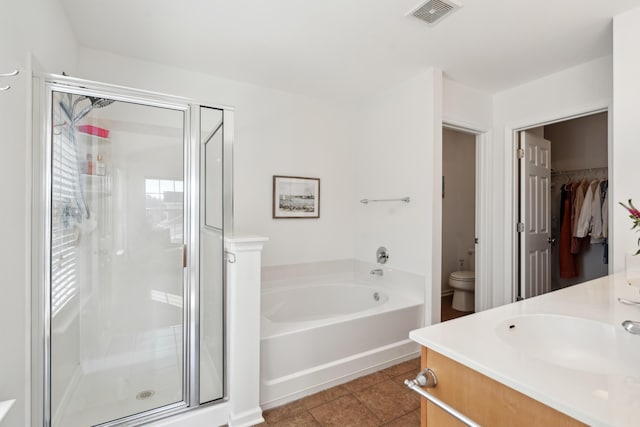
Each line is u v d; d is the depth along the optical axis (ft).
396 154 9.72
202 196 5.88
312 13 6.14
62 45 5.96
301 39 7.09
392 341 8.09
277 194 9.95
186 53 7.71
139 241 6.68
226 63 8.23
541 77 9.13
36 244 4.60
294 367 6.63
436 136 8.56
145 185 6.15
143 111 5.76
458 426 2.87
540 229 10.73
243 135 9.41
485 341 3.03
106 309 6.56
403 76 9.03
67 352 5.59
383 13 6.14
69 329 5.71
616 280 5.54
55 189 5.00
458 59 8.05
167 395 5.90
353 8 5.98
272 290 9.51
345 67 8.48
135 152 6.07
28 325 4.35
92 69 7.45
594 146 12.12
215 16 6.22
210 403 5.76
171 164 5.96
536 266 10.51
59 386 5.23
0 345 3.74
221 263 5.92
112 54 7.68
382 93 10.24
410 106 9.20
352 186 11.51
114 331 6.54
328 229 11.00
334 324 7.15
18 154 4.11
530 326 3.80
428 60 8.09
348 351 7.37
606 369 3.37
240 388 5.70
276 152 9.96
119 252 6.64
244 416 5.70
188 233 5.82
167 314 6.38
